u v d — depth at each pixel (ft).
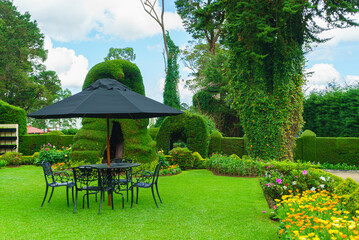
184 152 43.93
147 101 19.80
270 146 39.01
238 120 89.61
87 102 17.42
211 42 96.89
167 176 36.04
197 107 91.40
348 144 47.80
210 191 25.43
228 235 13.66
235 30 38.58
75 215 17.42
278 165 19.08
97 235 13.64
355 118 50.85
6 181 30.53
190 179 33.04
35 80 128.77
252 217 16.93
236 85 41.63
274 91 38.96
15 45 107.86
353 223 9.59
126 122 39.14
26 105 112.57
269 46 39.75
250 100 39.86
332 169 46.62
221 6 40.09
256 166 35.55
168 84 83.05
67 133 80.48
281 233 11.66
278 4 35.24
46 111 17.95
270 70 40.04
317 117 57.57
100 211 17.85
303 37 40.55
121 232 14.12
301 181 17.61
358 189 13.11
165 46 100.68
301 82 41.50
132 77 42.06
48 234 13.71
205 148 49.57
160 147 51.06
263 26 35.60
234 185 28.63
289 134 40.42
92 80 40.37
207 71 88.12
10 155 46.29
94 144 37.24
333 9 36.04
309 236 9.48
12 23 111.65
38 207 19.38
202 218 16.75
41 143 57.77
